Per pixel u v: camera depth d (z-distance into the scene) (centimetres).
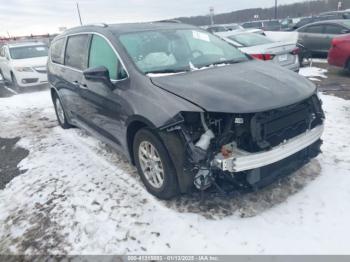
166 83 327
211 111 283
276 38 1245
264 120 289
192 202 337
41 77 1046
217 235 289
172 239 290
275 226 294
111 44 393
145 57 375
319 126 341
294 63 812
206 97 296
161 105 309
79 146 523
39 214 348
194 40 436
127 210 336
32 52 1145
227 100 291
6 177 447
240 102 289
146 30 422
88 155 482
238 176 301
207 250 275
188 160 296
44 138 584
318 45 1188
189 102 296
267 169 307
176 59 388
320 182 352
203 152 287
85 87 442
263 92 307
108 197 363
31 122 702
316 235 280
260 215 309
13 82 1119
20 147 555
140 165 359
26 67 1031
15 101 915
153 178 346
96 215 333
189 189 311
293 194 336
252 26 2803
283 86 326
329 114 557
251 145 289
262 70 372
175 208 331
